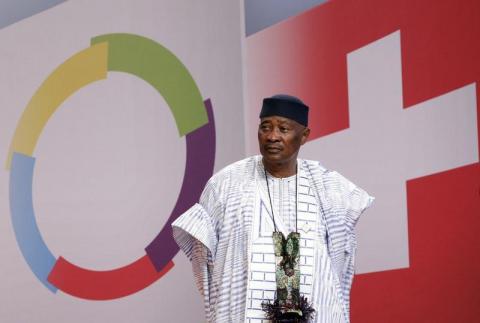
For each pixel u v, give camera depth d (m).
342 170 7.19
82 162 7.37
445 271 6.76
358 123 7.12
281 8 7.45
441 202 6.78
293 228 4.55
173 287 7.50
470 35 6.71
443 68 6.80
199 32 7.61
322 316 4.43
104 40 7.46
